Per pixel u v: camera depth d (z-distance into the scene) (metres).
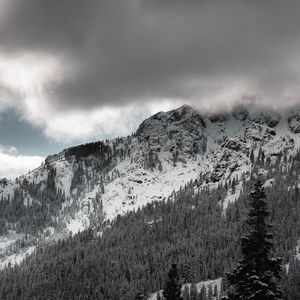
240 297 28.55
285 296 141.62
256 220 29.52
